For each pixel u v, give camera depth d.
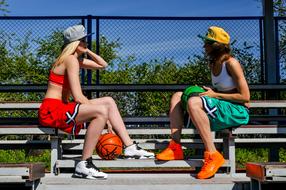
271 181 3.74
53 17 7.37
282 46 7.37
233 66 4.39
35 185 3.99
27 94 8.49
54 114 4.32
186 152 7.71
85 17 7.32
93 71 8.01
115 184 3.99
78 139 5.71
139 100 7.75
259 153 10.26
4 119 6.46
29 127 5.02
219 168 4.70
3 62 7.85
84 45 4.63
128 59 7.64
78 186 3.97
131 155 4.55
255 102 6.16
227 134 4.72
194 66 7.43
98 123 4.27
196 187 4.02
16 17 7.41
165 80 7.51
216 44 4.45
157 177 4.46
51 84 4.44
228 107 4.39
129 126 6.48
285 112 7.33
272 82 7.27
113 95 7.73
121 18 7.34
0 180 4.08
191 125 4.99
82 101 4.33
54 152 4.62
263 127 5.31
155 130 5.63
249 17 7.37
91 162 4.29
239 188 4.04
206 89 4.52
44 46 7.80
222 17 7.37
